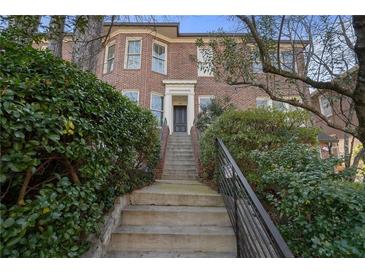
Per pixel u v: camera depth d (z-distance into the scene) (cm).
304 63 459
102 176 210
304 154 305
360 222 197
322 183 226
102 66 1048
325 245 191
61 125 153
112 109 254
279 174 263
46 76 178
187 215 293
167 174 617
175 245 251
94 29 397
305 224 221
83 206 175
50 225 143
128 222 291
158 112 1025
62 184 157
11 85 138
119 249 249
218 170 383
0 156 119
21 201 134
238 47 390
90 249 201
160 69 1079
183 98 1128
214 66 415
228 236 252
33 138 140
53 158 162
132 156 334
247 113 456
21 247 128
